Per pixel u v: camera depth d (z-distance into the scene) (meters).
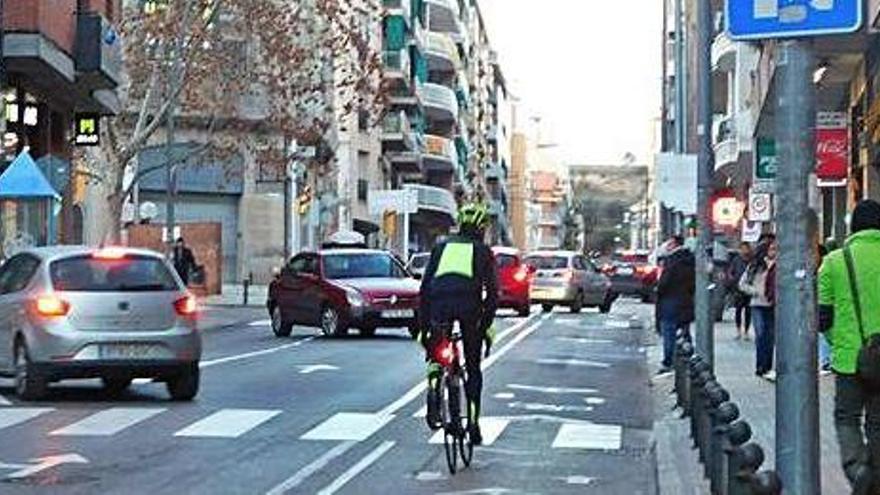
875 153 23.86
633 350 28.56
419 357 24.97
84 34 31.69
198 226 49.84
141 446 13.80
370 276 30.92
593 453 13.79
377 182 76.25
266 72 38.59
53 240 32.78
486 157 139.62
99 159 46.53
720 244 38.28
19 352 17.36
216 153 41.34
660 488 11.23
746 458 6.04
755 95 35.72
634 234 130.12
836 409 9.59
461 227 12.66
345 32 40.41
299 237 60.72
